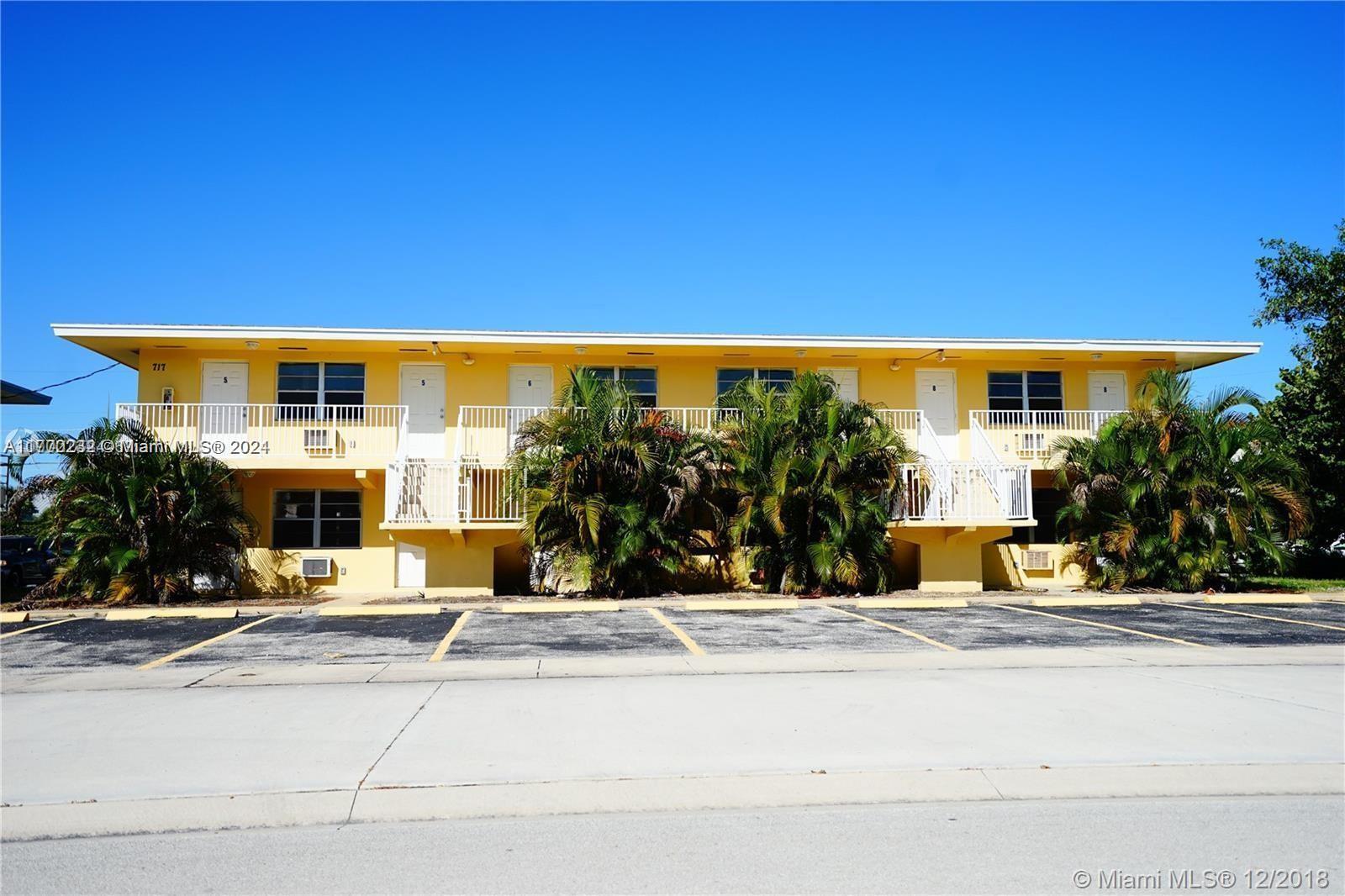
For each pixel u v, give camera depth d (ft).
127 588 59.62
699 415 75.25
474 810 21.62
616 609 57.36
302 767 24.27
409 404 74.69
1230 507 62.75
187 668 38.42
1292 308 77.97
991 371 80.18
